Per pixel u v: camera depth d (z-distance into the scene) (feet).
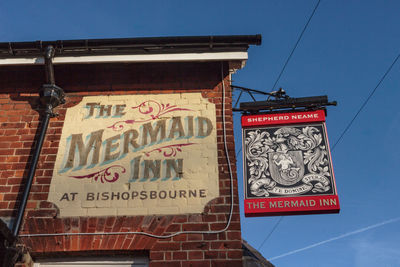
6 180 19.22
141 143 20.17
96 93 22.00
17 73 22.62
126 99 21.75
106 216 18.12
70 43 21.77
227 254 17.06
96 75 22.50
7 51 21.89
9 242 16.03
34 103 21.76
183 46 21.95
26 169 19.58
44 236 17.69
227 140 20.03
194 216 17.99
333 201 17.78
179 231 17.65
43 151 20.04
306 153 19.27
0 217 18.19
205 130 20.43
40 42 21.79
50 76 21.49
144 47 21.98
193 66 22.44
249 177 18.88
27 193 18.28
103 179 19.12
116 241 17.49
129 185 18.92
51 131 20.70
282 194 18.22
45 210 18.33
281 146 19.63
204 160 19.49
